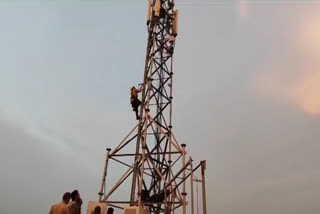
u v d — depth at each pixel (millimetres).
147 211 14547
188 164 14273
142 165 14836
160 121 17953
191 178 14156
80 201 10367
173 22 19812
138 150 15852
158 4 19172
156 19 19406
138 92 17781
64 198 9359
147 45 19047
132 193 14820
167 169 16609
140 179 14469
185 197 14445
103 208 13492
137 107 17484
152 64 17984
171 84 18859
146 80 17953
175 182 15531
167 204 14953
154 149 17281
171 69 19203
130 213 12773
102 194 14734
